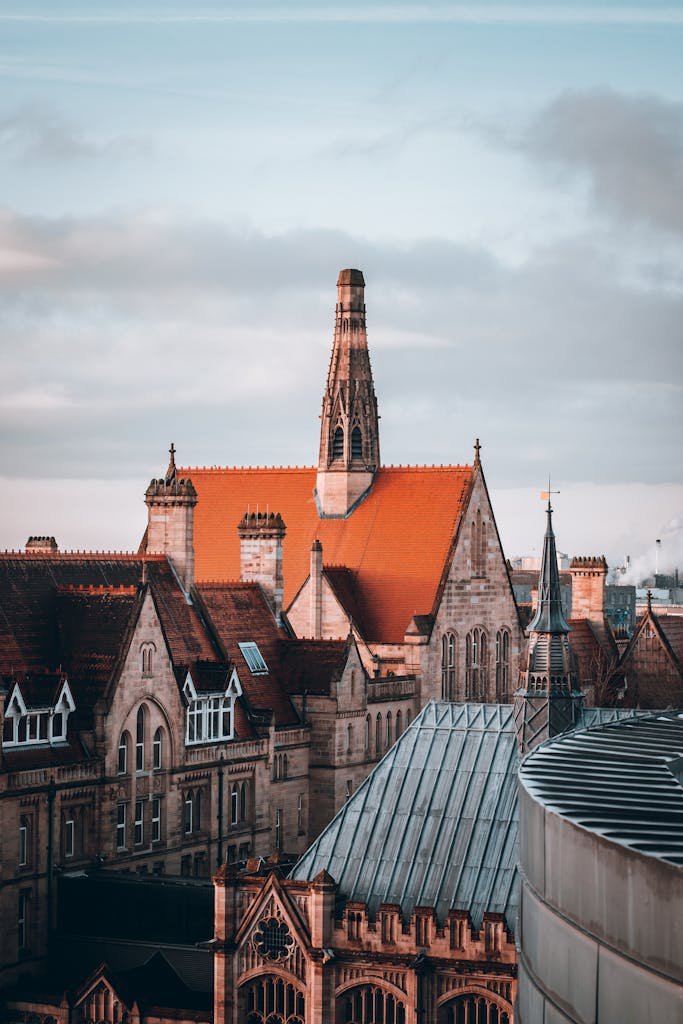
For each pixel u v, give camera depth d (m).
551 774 71.44
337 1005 99.44
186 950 113.06
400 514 180.00
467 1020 97.25
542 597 115.88
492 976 96.44
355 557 179.00
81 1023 109.56
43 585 132.50
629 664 197.38
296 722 151.12
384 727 161.00
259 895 100.88
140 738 129.75
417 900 101.25
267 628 155.75
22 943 117.50
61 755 122.44
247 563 159.25
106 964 109.75
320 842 105.44
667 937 56.16
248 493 188.00
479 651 180.12
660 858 56.56
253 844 142.50
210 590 151.38
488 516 181.88
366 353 185.75
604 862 59.69
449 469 181.12
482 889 100.62
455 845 103.06
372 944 98.75
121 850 127.25
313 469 186.88
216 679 140.25
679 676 195.75
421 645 168.62
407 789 106.56
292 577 180.00
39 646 128.50
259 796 143.25
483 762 107.00
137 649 128.88
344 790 153.25
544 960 65.56
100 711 125.06
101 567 140.12
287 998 100.75
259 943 101.12
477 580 179.62
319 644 154.38
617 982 58.97
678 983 55.72
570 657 114.62
